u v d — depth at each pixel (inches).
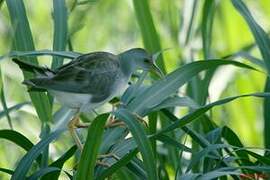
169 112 426.9
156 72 436.8
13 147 530.6
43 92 427.5
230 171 384.2
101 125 346.0
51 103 434.6
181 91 513.0
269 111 457.4
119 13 685.9
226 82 546.0
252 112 561.3
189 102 406.3
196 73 397.1
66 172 395.5
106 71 410.9
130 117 348.2
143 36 473.4
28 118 551.8
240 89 569.0
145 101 400.8
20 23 432.1
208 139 421.4
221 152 432.5
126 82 428.5
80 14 557.3
